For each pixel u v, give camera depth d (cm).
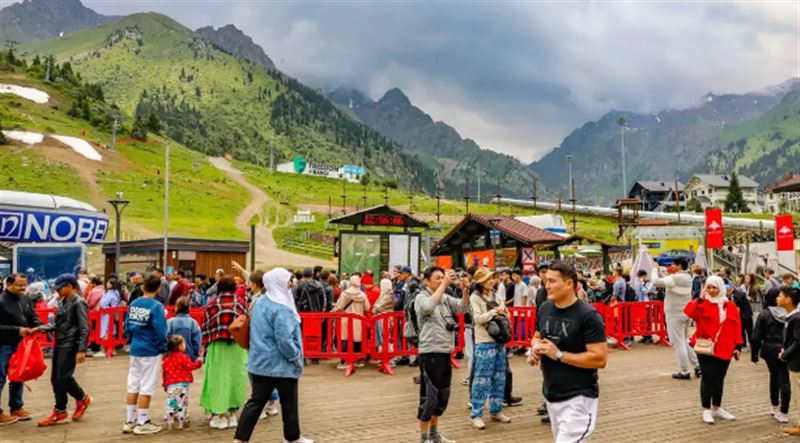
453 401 1077
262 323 710
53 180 9738
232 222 9175
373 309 1453
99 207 8719
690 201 14775
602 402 1052
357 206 12638
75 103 17050
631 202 4631
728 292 1639
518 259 2356
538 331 552
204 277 1939
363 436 848
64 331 932
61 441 830
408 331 827
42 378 1364
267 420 944
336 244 2494
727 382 1245
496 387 915
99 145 13600
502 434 851
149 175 12112
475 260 2652
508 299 1666
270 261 6341
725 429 881
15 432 878
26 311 947
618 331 1731
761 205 17038
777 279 1767
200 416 987
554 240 2291
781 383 923
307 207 12044
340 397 1109
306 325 1416
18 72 18500
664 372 1345
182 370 906
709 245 2562
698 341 921
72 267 2467
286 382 716
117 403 1077
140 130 16538
